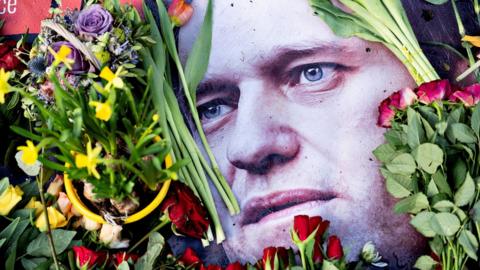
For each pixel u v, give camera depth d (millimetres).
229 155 1282
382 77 1275
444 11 1318
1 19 1379
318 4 1280
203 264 1207
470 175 1104
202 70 1293
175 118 1267
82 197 1161
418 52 1261
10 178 1308
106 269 1149
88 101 1104
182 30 1322
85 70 1163
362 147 1259
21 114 1293
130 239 1186
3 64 1264
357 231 1241
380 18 1266
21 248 1162
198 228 1185
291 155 1270
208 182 1283
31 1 1384
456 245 1107
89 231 1193
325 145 1266
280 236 1251
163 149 1050
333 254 1085
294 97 1285
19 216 1176
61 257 1164
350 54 1286
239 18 1314
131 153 1034
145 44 1246
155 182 1046
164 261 1197
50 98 1175
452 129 1110
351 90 1276
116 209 1126
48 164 1018
